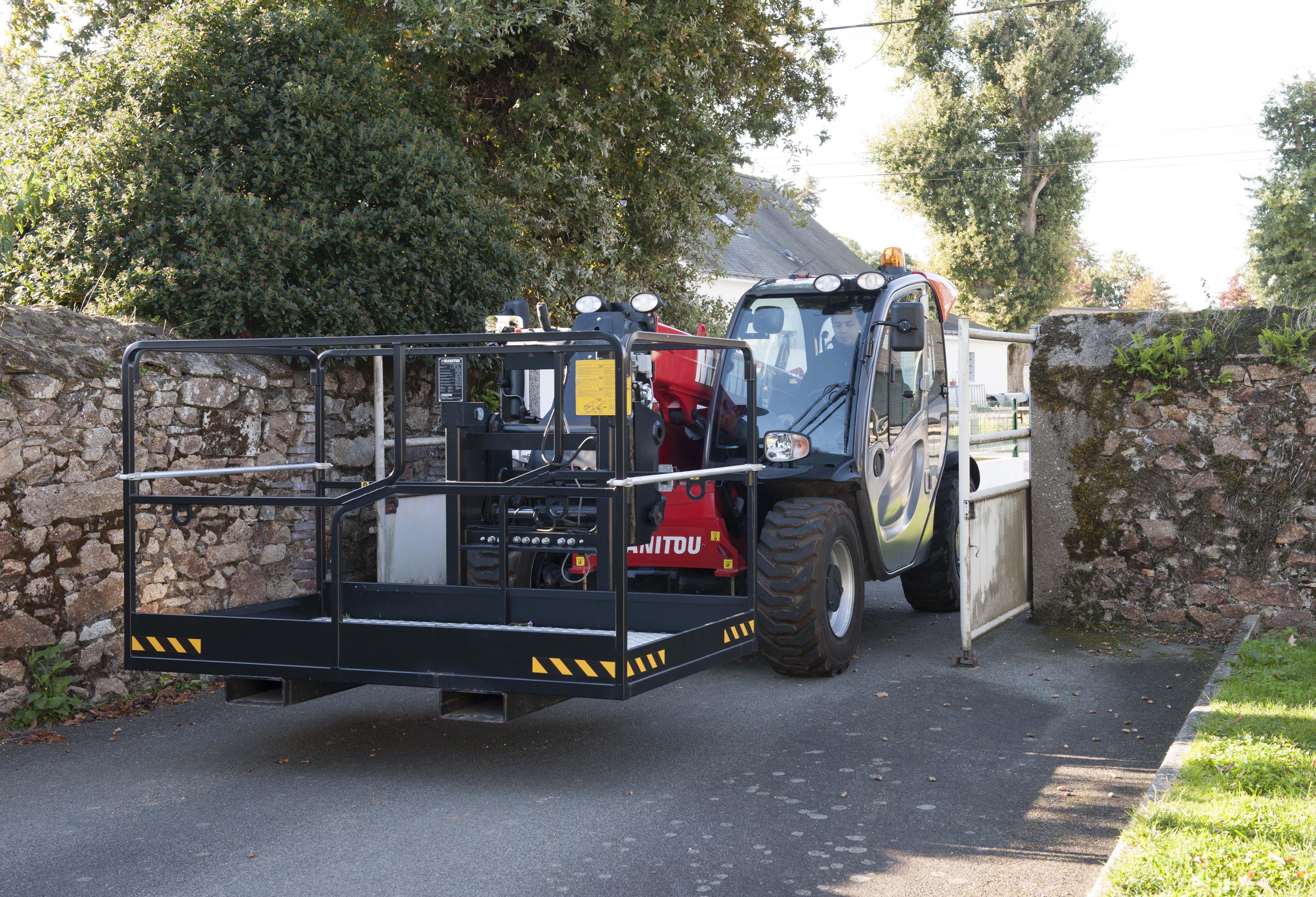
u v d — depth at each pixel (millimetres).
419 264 7941
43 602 5320
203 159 7453
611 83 10562
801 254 32938
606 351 4395
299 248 7152
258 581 6824
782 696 5762
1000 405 21469
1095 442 7246
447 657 4266
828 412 6543
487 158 11336
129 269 6777
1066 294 38812
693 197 12195
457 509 5273
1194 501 6992
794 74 13555
